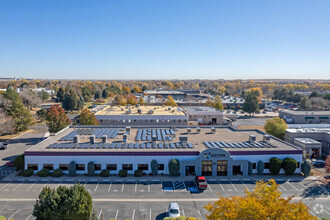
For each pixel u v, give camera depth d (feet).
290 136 232.12
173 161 161.89
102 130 231.50
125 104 397.60
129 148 173.99
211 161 164.76
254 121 420.77
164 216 116.78
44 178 156.97
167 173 166.30
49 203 97.60
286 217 73.15
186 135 211.00
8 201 128.77
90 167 160.97
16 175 161.58
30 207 123.24
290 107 592.19
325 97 536.01
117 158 164.86
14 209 121.39
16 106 308.81
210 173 165.58
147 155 165.58
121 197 134.10
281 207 74.84
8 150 232.12
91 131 226.99
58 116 257.34
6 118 288.71
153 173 163.32
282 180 158.61
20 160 165.27
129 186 147.64
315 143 207.41
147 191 141.49
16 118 302.25
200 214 118.73
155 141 188.85
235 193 139.85
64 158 163.73
